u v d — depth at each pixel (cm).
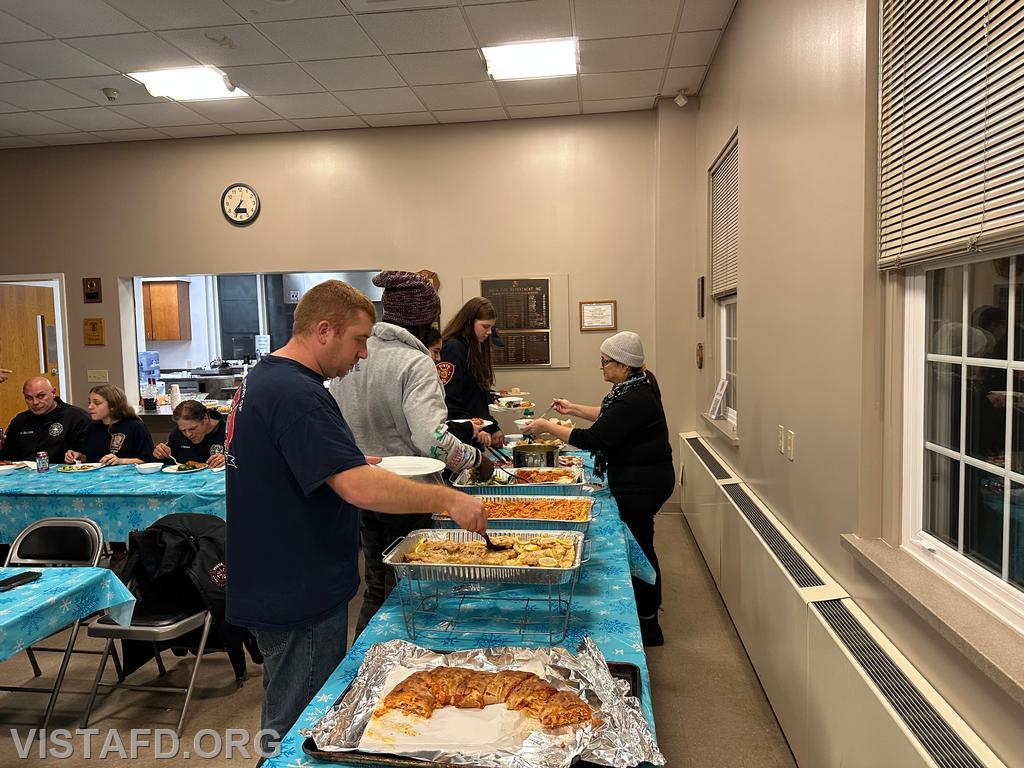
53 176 567
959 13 132
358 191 541
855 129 179
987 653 114
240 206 549
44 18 348
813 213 217
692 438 489
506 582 143
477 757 98
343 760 102
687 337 511
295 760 104
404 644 132
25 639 186
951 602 135
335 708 114
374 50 396
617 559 193
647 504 287
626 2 346
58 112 488
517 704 111
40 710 264
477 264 536
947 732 125
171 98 463
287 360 143
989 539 137
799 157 233
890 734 134
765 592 245
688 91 479
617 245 525
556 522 182
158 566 257
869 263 172
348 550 149
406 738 104
